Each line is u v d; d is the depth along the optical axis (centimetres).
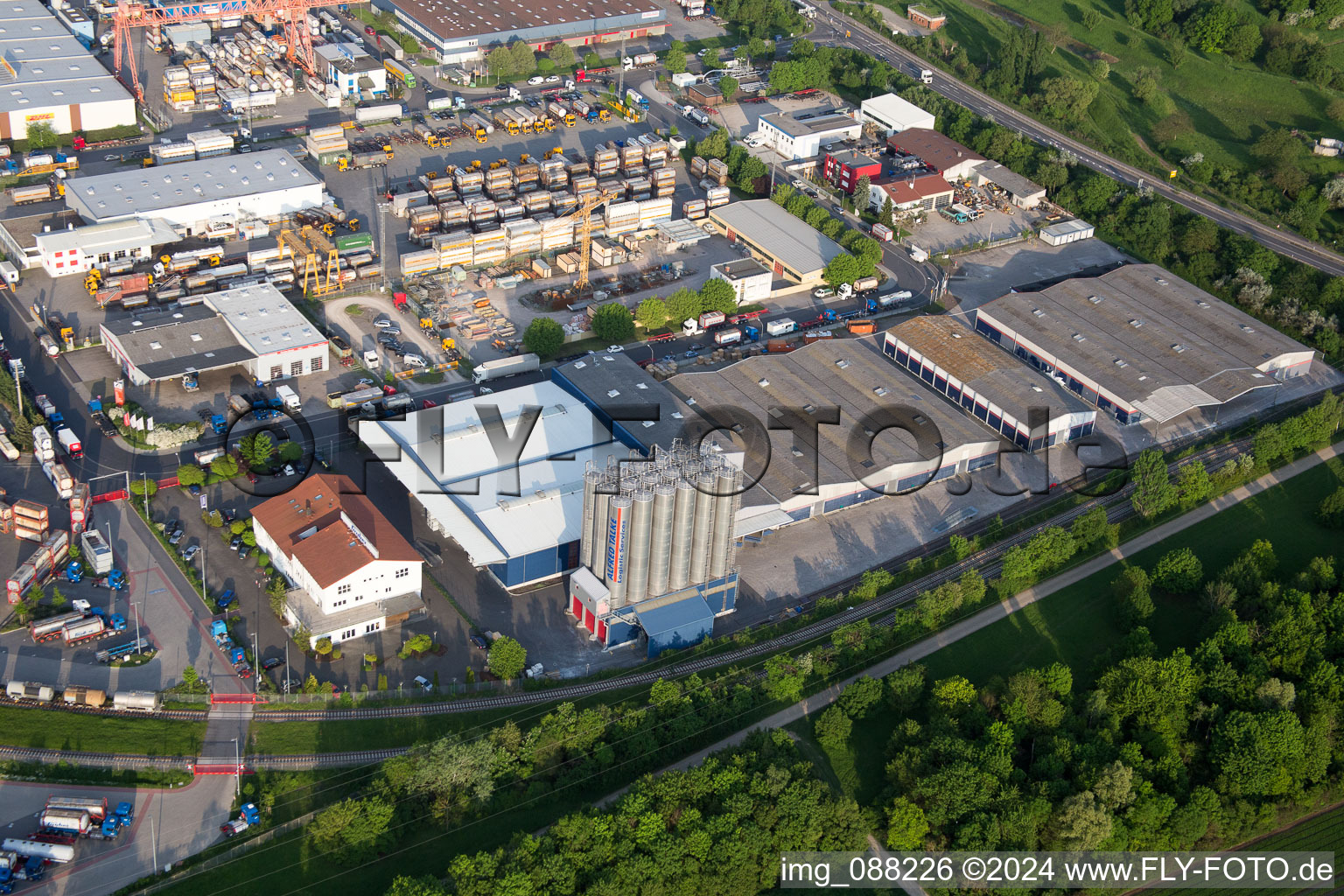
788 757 19038
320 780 18762
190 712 19688
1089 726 19962
